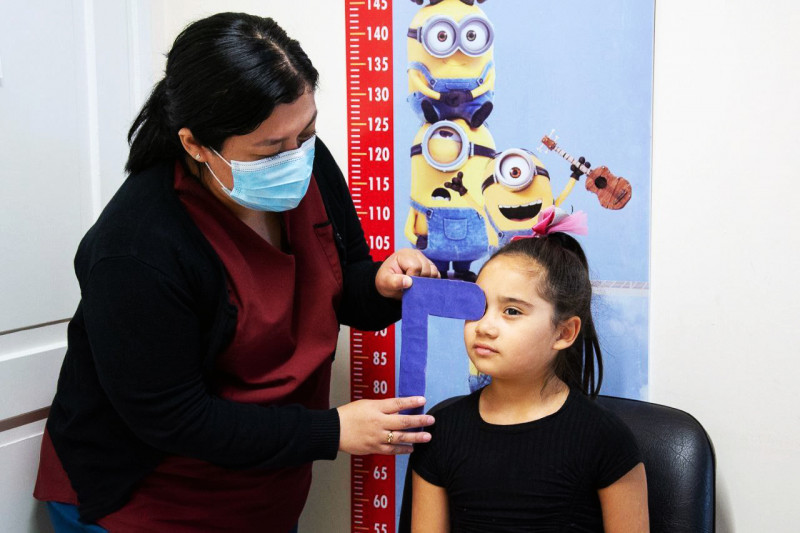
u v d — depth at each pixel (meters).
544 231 1.02
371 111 1.39
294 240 1.10
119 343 0.90
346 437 0.98
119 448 1.04
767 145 1.20
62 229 1.31
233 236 1.02
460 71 1.33
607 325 1.31
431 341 1.39
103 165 1.39
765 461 1.25
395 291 1.09
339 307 1.21
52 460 1.15
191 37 0.89
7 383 1.21
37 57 1.23
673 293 1.28
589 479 0.95
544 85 1.29
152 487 1.06
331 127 1.42
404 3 1.34
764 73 1.19
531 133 1.31
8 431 1.24
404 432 0.99
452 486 1.00
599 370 1.12
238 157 0.92
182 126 0.90
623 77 1.25
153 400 0.92
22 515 1.27
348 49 1.38
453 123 1.34
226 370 1.02
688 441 1.07
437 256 1.39
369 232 1.42
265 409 0.99
